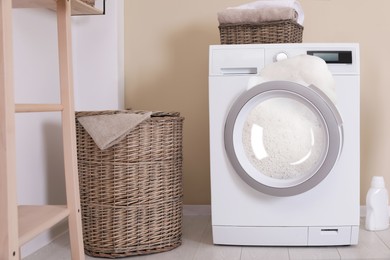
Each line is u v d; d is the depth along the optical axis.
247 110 2.17
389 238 2.40
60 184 2.48
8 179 1.26
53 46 2.42
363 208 2.87
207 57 2.95
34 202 2.20
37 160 2.23
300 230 2.21
